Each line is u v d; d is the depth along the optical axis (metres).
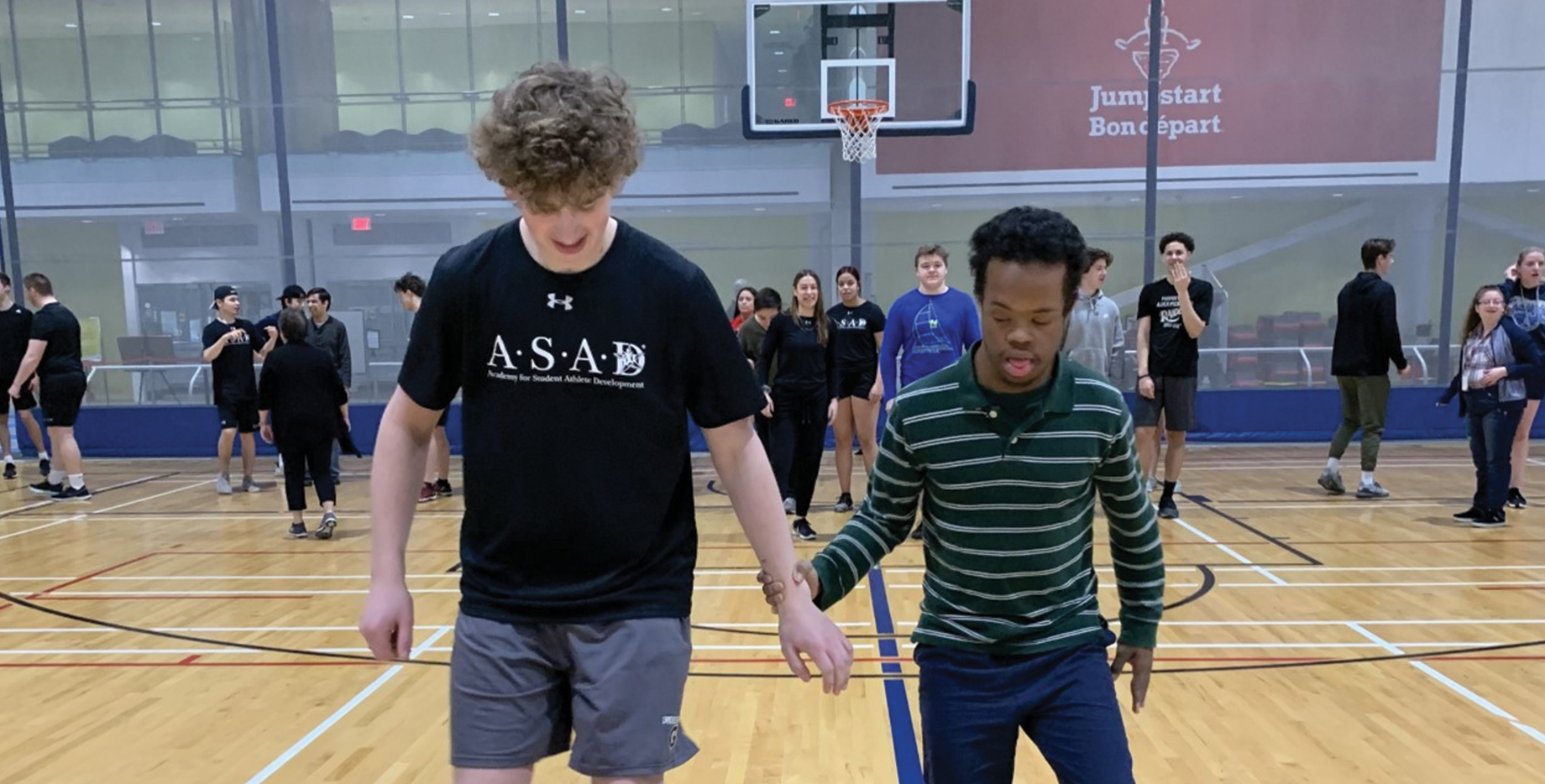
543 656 1.43
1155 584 1.73
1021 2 10.10
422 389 1.43
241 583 4.96
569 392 1.36
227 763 2.82
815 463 5.68
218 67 10.59
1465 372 5.88
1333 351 6.78
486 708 1.41
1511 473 6.40
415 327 1.43
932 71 9.34
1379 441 6.71
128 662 3.74
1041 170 10.28
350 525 6.48
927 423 1.63
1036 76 10.20
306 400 5.88
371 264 10.72
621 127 1.24
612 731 1.38
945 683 1.67
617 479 1.39
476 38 10.63
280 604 4.57
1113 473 1.65
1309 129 10.16
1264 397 9.59
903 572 4.89
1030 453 1.58
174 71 10.66
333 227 10.68
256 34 10.48
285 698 3.34
